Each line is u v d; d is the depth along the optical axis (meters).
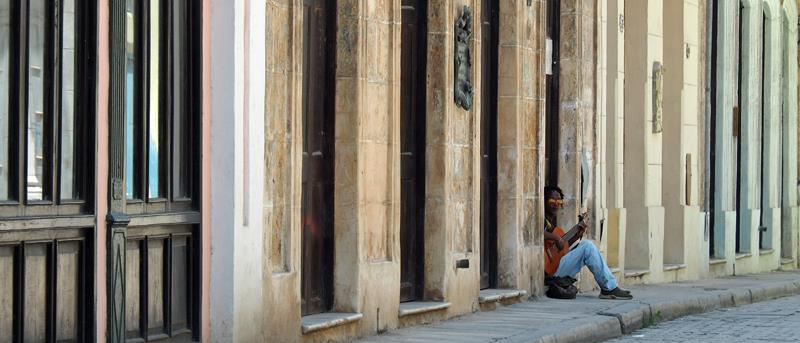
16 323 11.95
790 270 35.72
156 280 13.87
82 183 12.69
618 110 26.30
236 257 14.76
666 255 29.41
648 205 27.66
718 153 32.31
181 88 14.31
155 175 13.86
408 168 19.58
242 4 14.86
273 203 15.89
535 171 22.59
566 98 24.08
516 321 19.52
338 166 17.72
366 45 17.84
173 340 14.12
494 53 21.91
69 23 12.52
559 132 24.11
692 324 21.67
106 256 12.92
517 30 21.91
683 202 29.55
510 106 21.94
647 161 27.64
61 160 12.42
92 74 12.72
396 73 18.50
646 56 27.53
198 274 14.52
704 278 30.58
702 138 30.70
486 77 21.80
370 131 18.02
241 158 14.88
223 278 14.71
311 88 17.39
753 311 23.98
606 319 19.89
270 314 15.68
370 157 18.02
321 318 17.05
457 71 19.97
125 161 13.20
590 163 24.69
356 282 17.64
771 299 27.36
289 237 16.16
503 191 22.03
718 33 32.28
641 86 27.55
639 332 20.61
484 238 21.86
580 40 24.11
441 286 19.69
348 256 17.69
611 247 26.17
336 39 17.69
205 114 14.62
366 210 17.91
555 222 23.45
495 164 21.97
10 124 11.88
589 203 24.77
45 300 12.30
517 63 21.92
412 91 19.66
